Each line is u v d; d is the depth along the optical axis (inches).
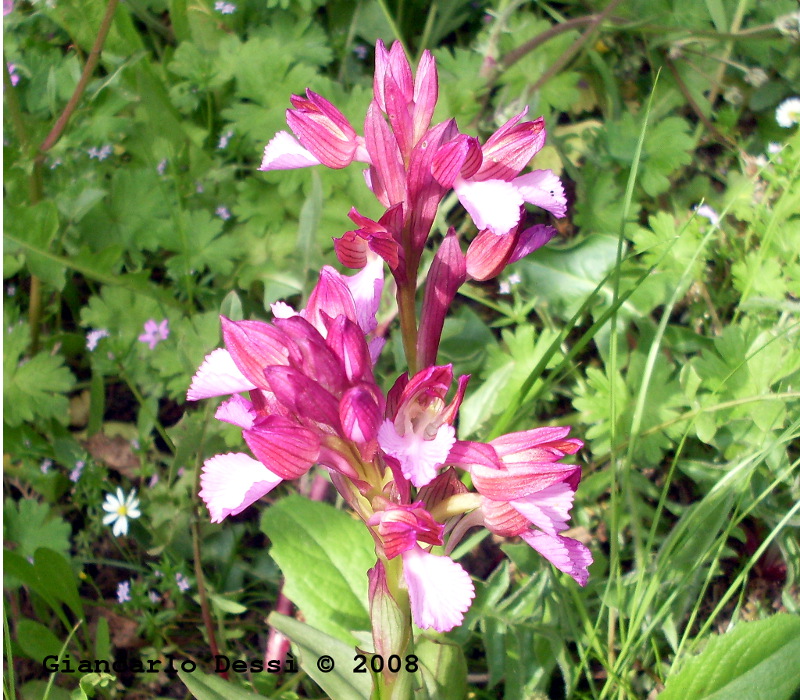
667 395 12.4
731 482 11.1
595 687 12.0
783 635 9.5
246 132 16.3
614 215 15.1
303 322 7.5
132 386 13.6
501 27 15.9
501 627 10.8
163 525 13.1
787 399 12.1
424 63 8.7
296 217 15.6
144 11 18.2
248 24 18.1
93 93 15.9
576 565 8.3
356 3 18.4
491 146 8.6
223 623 12.7
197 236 15.1
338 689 9.6
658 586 10.8
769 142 17.2
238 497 7.9
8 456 14.1
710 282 14.9
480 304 16.2
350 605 10.8
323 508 11.3
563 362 11.7
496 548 13.7
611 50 18.0
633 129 15.8
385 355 14.4
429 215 8.5
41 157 14.9
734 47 17.8
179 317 14.9
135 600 12.7
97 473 13.5
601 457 13.3
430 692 9.7
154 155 16.6
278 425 7.5
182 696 12.6
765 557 12.9
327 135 8.9
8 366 13.7
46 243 13.9
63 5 16.6
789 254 13.6
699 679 9.7
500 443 7.8
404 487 8.1
